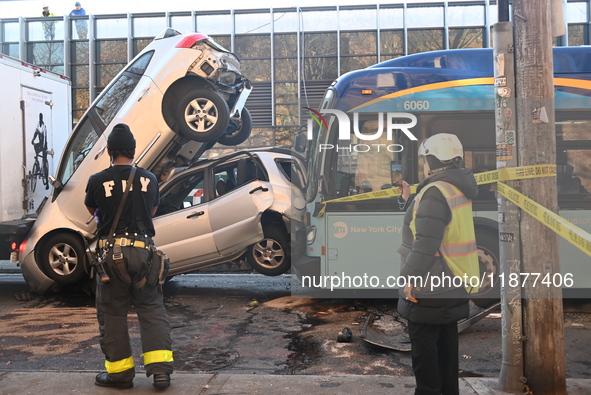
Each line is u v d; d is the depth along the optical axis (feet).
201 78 27.84
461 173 12.55
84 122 29.09
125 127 15.71
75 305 27.09
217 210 28.02
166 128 27.58
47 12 72.33
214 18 71.10
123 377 15.02
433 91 24.14
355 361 18.47
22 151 31.19
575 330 21.68
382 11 69.10
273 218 28.50
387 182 23.97
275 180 28.19
